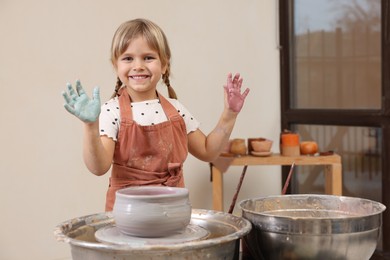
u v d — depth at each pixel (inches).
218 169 120.6
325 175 125.2
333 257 42.6
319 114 132.8
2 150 116.6
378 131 120.9
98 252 38.7
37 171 120.0
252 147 120.6
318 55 134.2
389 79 115.4
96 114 47.9
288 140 119.5
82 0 121.6
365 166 124.6
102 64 124.5
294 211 52.1
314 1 134.2
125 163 63.3
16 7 116.0
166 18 130.3
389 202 117.3
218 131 65.7
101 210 127.1
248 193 141.2
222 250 40.4
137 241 42.2
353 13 124.6
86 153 52.6
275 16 141.6
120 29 62.8
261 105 141.6
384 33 115.6
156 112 65.5
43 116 119.8
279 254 43.8
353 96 126.3
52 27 119.3
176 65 132.1
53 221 122.3
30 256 120.7
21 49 117.0
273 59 141.9
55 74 120.3
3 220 117.7
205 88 135.6
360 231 42.6
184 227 44.4
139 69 61.3
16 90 117.0
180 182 65.4
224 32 136.6
